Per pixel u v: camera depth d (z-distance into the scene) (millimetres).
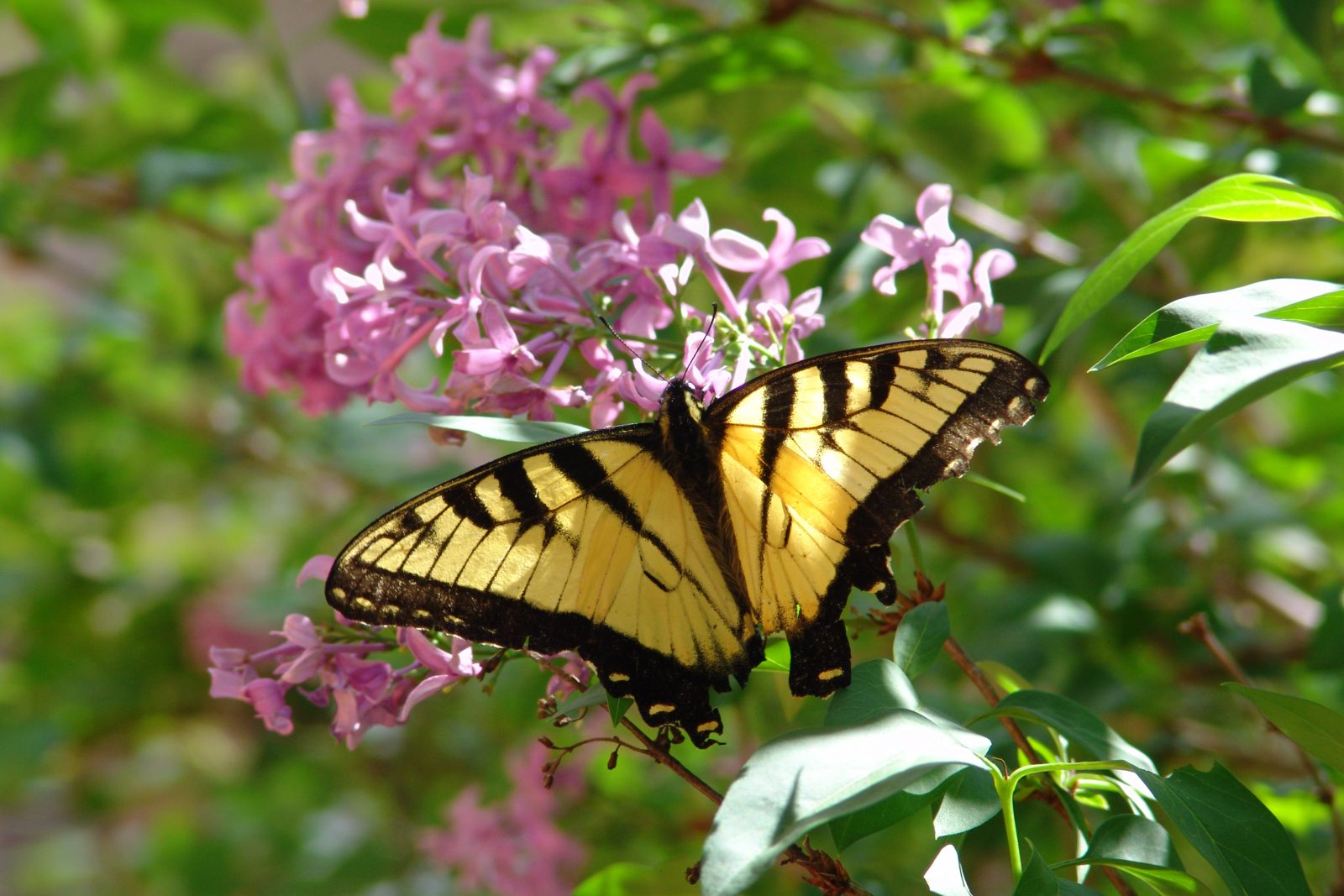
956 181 713
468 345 528
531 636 518
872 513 519
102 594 1074
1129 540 736
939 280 541
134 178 794
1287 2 625
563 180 604
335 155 603
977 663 571
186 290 962
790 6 644
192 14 728
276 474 1024
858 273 632
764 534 524
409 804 999
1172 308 492
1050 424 816
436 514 518
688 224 540
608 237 607
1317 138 628
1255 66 634
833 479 522
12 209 833
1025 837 523
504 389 531
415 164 601
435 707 973
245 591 1087
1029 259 659
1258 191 501
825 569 521
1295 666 689
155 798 1288
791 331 542
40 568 1061
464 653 530
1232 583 744
